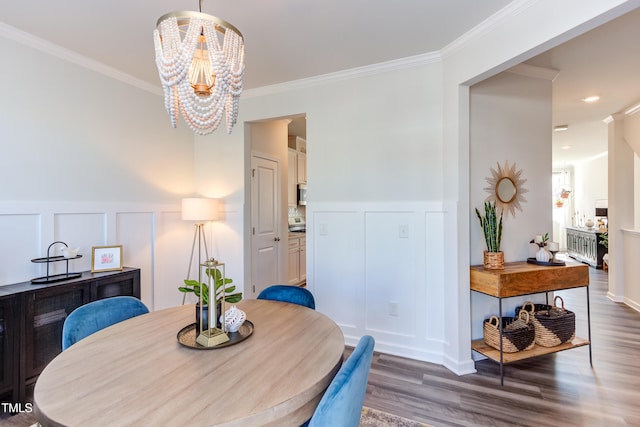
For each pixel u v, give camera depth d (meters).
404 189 2.86
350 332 3.08
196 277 3.82
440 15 2.16
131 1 2.01
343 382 0.98
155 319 1.68
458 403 2.12
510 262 2.82
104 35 2.43
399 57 2.79
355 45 2.58
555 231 10.21
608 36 2.40
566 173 9.89
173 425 0.86
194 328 1.55
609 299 4.57
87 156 2.85
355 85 3.05
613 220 4.54
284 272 4.55
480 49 2.31
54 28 2.33
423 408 2.07
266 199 4.11
